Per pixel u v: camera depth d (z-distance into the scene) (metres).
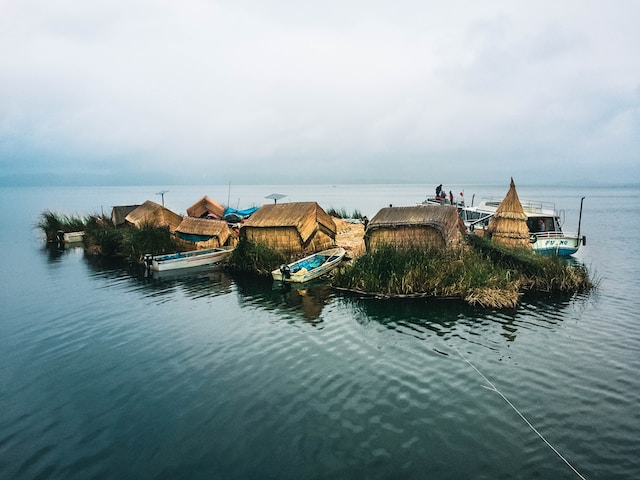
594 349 14.81
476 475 8.83
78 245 42.38
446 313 18.52
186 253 31.58
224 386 12.88
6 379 13.63
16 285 25.84
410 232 24.92
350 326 17.44
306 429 10.59
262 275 26.97
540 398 11.71
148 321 18.83
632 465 9.03
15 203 135.00
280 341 16.17
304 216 30.27
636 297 20.72
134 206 44.38
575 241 29.91
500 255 22.95
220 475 9.09
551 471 8.89
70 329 18.02
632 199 140.00
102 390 12.81
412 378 12.98
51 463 9.59
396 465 9.20
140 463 9.52
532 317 17.92
